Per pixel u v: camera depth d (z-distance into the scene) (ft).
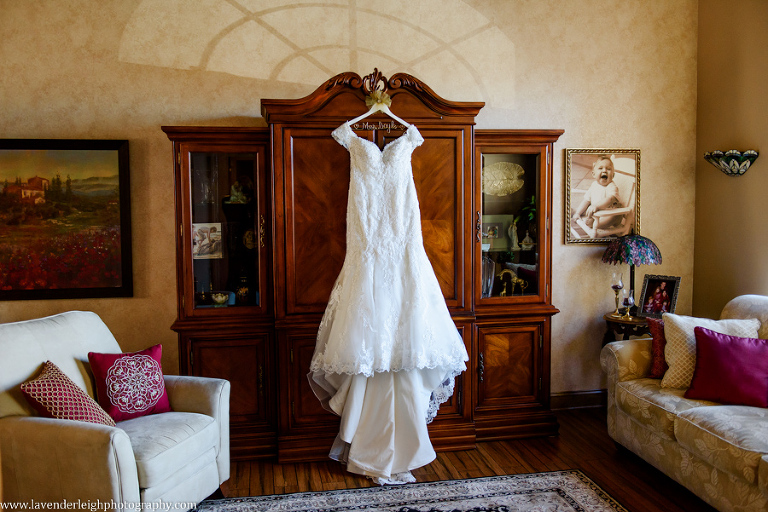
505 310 11.81
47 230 11.66
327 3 12.35
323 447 10.82
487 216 12.01
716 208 13.41
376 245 10.10
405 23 12.66
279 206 10.60
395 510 8.82
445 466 10.52
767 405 9.02
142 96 11.86
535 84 13.24
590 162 13.53
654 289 12.91
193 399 9.24
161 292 12.12
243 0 12.05
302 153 10.62
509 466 10.47
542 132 11.78
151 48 11.85
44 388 7.75
